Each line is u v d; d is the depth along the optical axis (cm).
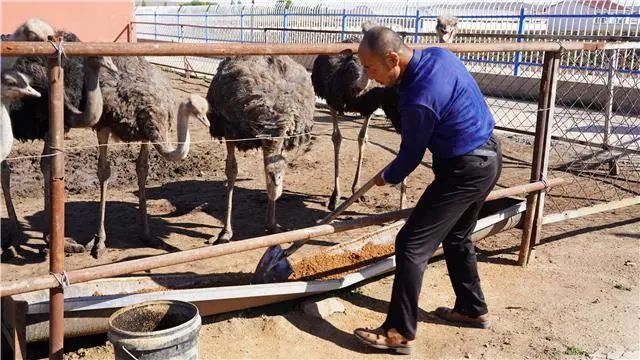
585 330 466
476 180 408
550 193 795
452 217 416
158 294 406
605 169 895
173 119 615
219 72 629
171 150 541
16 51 330
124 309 369
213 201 761
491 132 417
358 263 529
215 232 662
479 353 434
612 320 479
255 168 910
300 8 2319
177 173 871
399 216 480
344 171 890
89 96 504
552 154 973
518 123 1216
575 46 561
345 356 429
